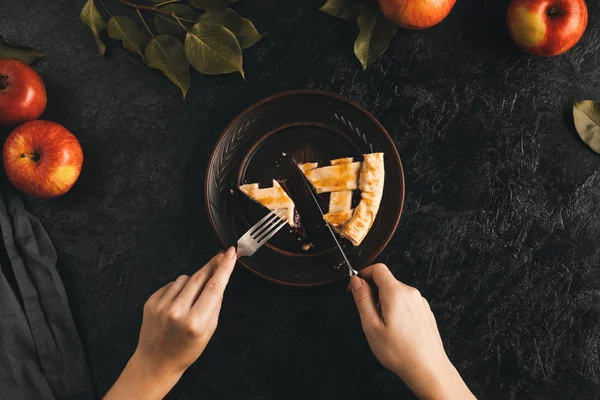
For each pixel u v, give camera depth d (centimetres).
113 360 146
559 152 143
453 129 144
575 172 143
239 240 132
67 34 148
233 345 146
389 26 137
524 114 144
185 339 113
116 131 148
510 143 144
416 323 115
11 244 143
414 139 145
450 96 144
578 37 133
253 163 143
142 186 147
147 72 147
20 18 148
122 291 147
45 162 135
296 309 145
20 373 142
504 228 144
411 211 145
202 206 146
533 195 144
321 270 138
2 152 144
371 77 145
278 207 138
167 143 147
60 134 137
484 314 143
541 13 130
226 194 142
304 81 146
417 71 145
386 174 139
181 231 146
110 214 147
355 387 144
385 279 119
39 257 143
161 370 117
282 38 146
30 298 143
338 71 146
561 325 142
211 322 114
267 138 143
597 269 142
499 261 143
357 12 139
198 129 147
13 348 142
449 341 144
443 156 145
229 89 146
